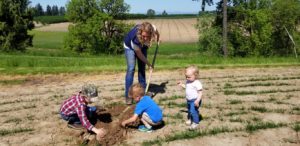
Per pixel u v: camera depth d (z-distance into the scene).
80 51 45.66
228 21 35.66
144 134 6.69
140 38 7.75
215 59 15.55
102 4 44.84
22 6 43.16
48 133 6.90
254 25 34.47
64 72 12.78
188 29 82.06
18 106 8.79
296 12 33.28
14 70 12.92
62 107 6.88
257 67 13.98
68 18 45.69
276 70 13.38
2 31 41.53
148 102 6.63
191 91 6.74
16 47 42.19
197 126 7.01
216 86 10.54
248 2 34.66
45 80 11.79
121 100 9.03
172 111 8.04
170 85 10.73
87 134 6.73
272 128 6.86
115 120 7.36
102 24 44.84
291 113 7.75
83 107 6.62
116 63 14.69
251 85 10.59
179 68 13.52
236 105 8.45
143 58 8.06
